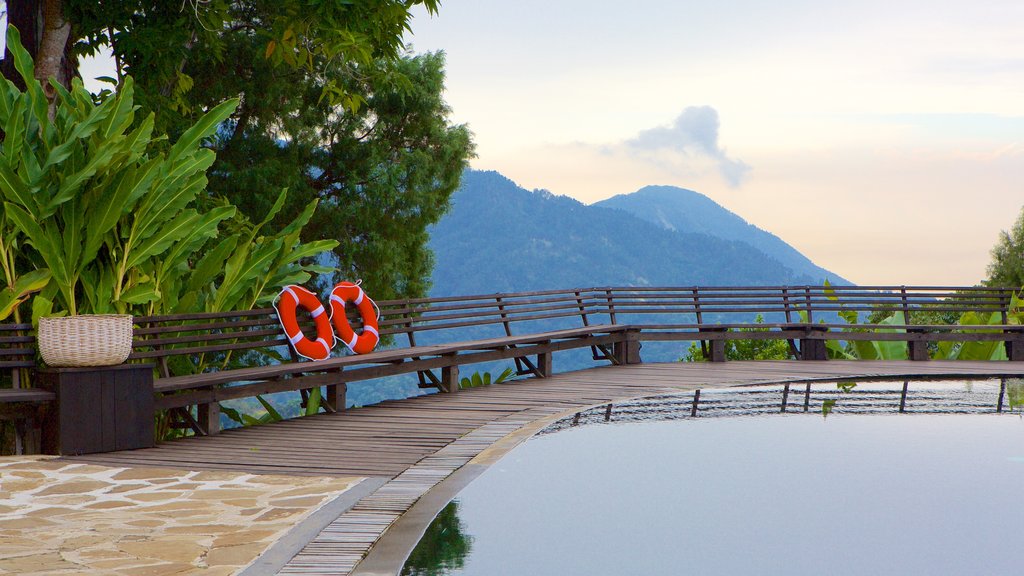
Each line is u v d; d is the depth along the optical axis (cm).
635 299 1456
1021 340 1416
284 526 494
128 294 931
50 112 1113
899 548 398
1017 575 361
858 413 852
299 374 959
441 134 2331
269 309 1001
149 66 1224
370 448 743
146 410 764
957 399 961
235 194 1981
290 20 1273
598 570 373
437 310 1193
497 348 1184
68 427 723
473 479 604
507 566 385
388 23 1355
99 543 463
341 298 1071
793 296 1483
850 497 498
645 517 459
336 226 2177
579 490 532
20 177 859
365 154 2247
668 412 890
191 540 468
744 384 1135
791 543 407
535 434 787
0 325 775
